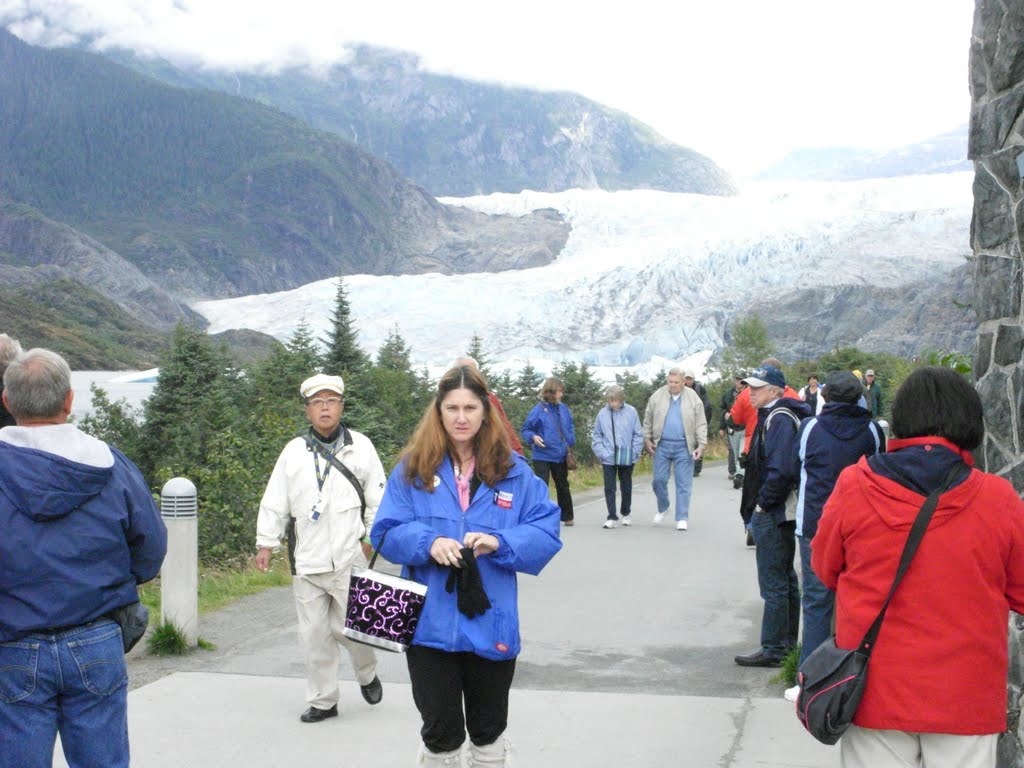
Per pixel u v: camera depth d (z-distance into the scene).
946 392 3.53
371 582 4.29
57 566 3.86
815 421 6.68
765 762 5.61
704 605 9.91
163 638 7.88
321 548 6.23
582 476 23.73
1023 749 4.78
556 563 12.23
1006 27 5.26
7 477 3.84
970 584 3.40
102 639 3.94
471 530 4.33
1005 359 5.21
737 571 11.71
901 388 3.62
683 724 6.28
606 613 9.55
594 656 8.01
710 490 20.92
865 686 3.44
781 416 7.45
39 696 3.83
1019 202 5.13
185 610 7.99
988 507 3.43
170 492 8.00
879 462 3.56
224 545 12.67
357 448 6.40
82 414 22.25
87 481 3.90
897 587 3.42
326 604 6.29
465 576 4.21
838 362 48.53
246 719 6.32
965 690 3.37
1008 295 5.20
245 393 22.19
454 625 4.23
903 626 3.42
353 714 6.45
